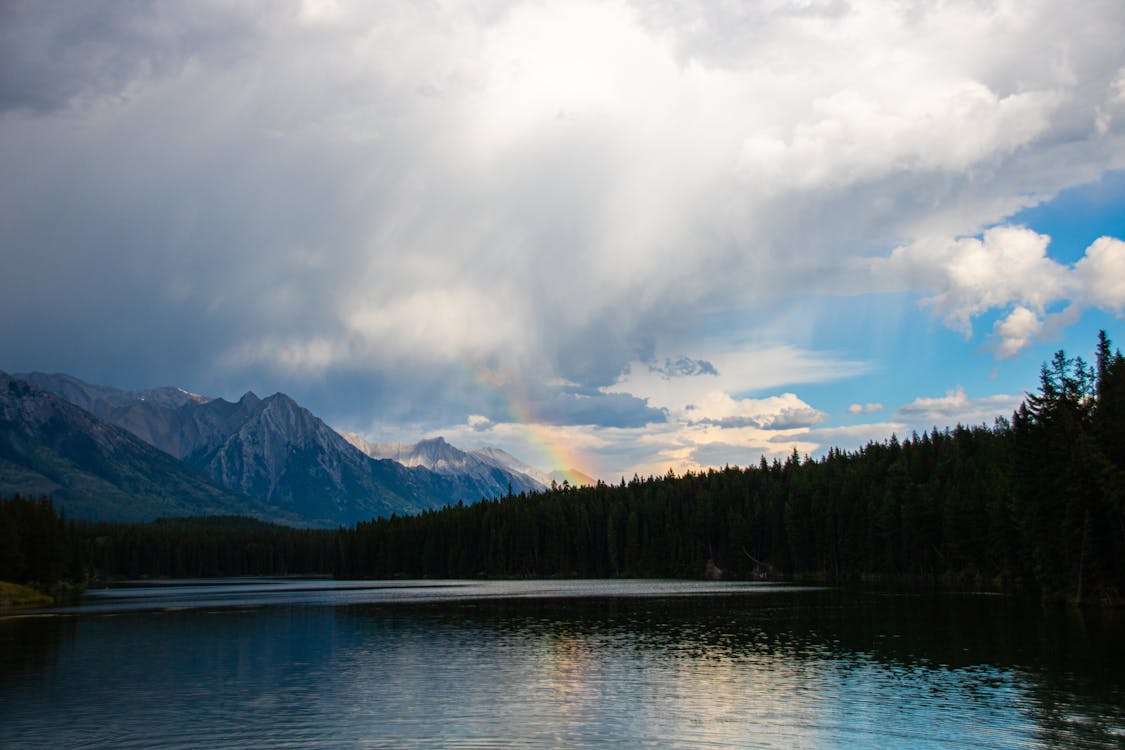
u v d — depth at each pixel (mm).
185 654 80000
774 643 80312
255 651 81812
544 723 49281
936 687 56969
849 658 69812
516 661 72750
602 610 124688
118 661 75750
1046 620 92062
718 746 44000
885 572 197250
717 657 72312
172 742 46438
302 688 61281
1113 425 108125
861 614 106500
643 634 90688
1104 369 115938
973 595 133625
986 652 70750
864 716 49344
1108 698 52844
